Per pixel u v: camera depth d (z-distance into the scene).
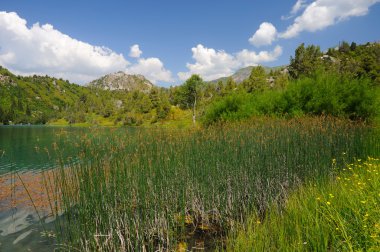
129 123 79.62
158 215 6.29
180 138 9.52
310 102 19.47
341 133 11.00
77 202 5.75
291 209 5.19
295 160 8.74
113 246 5.27
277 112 21.48
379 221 3.49
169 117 76.81
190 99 69.06
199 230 6.61
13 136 40.38
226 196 7.58
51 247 6.02
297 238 4.04
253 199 7.48
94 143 6.97
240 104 25.70
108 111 110.44
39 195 10.17
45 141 29.25
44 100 188.25
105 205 5.85
